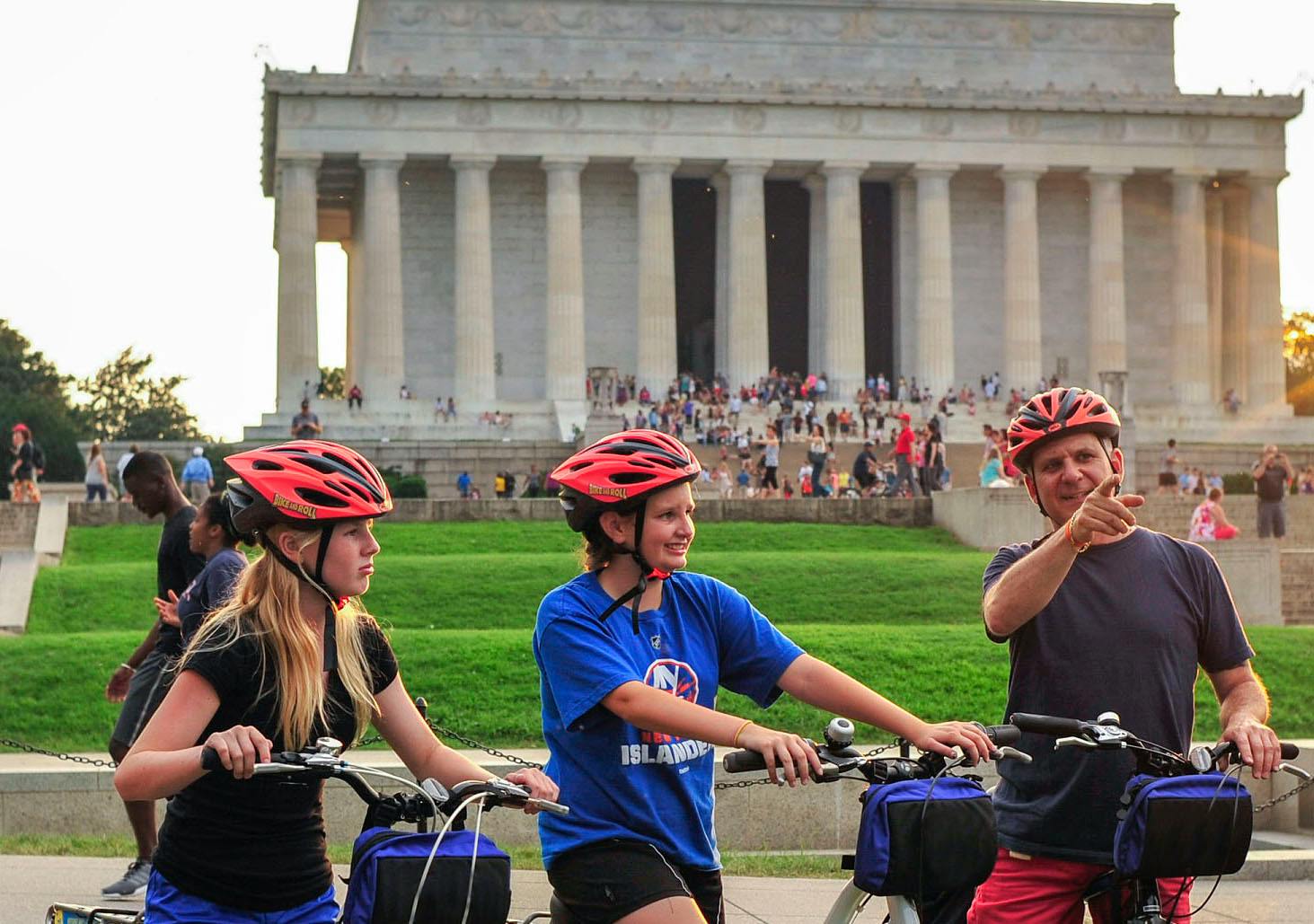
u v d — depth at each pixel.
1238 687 11.04
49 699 34.44
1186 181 139.00
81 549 69.12
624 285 139.88
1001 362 142.50
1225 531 63.25
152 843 19.41
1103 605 10.84
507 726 31.67
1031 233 136.88
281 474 9.20
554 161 131.88
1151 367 144.88
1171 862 9.41
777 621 50.12
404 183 138.00
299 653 9.15
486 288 131.75
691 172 138.62
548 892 20.50
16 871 21.25
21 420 172.38
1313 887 21.59
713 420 120.00
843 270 133.75
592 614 9.95
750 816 26.27
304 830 9.23
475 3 139.00
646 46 140.62
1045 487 11.13
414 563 56.19
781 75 141.50
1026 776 10.84
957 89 135.00
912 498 74.44
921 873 8.76
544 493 99.88
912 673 34.53
